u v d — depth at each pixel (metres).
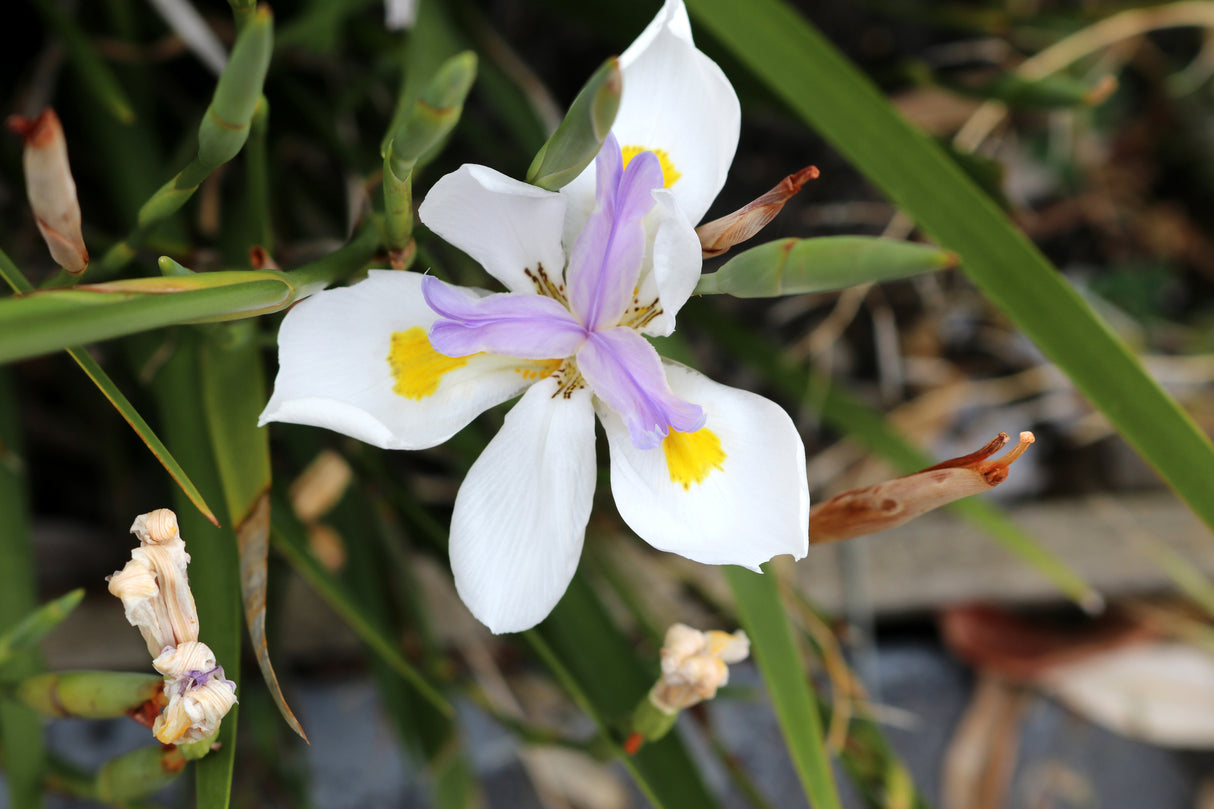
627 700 0.47
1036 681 0.73
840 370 0.78
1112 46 0.79
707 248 0.38
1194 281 0.84
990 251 0.42
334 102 0.57
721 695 0.50
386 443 0.36
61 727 0.64
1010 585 0.69
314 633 0.61
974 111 0.75
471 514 0.37
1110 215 0.82
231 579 0.40
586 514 0.38
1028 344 0.78
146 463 0.62
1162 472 0.41
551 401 0.38
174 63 0.58
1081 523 0.71
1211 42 0.80
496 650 0.66
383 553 0.54
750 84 0.54
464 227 0.38
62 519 0.64
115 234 0.55
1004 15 0.64
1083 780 0.73
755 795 0.48
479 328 0.37
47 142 0.34
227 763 0.38
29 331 0.33
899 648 0.75
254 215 0.43
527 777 0.67
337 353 0.37
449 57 0.50
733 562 0.37
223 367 0.41
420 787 0.66
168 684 0.36
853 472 0.75
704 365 0.74
